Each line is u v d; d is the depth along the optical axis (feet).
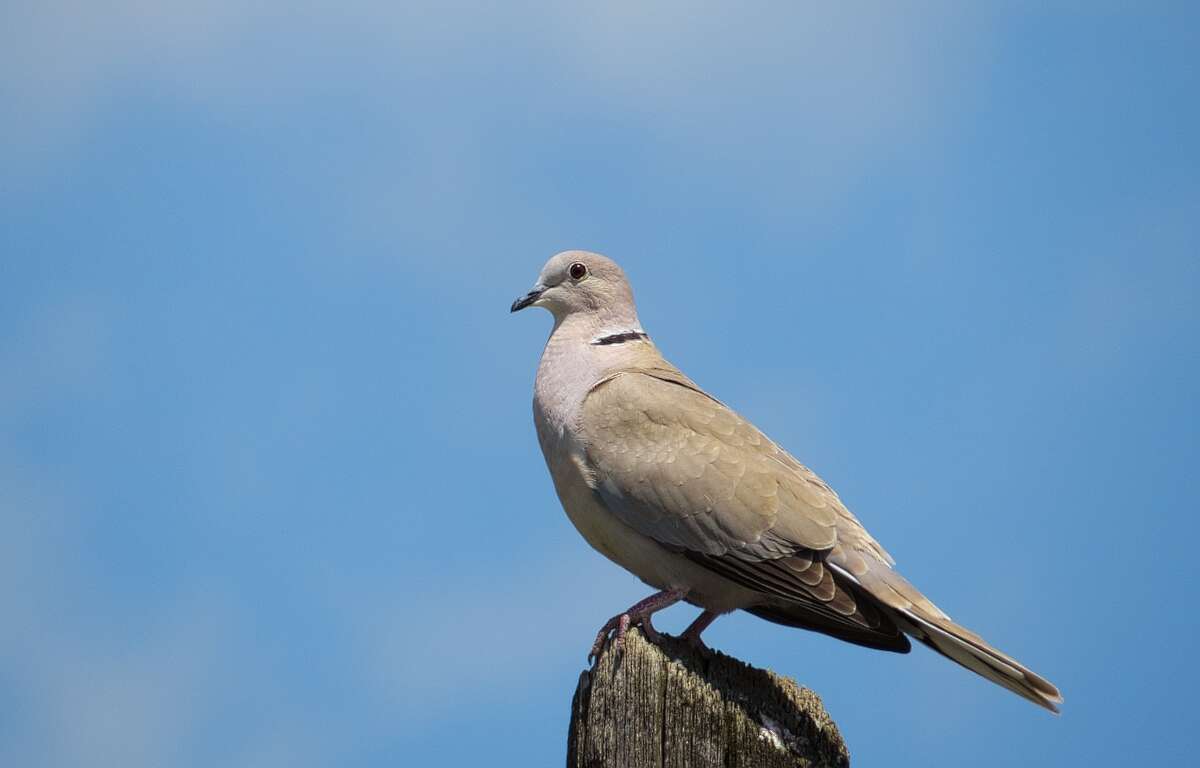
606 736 29.07
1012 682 33.12
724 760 28.25
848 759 29.99
